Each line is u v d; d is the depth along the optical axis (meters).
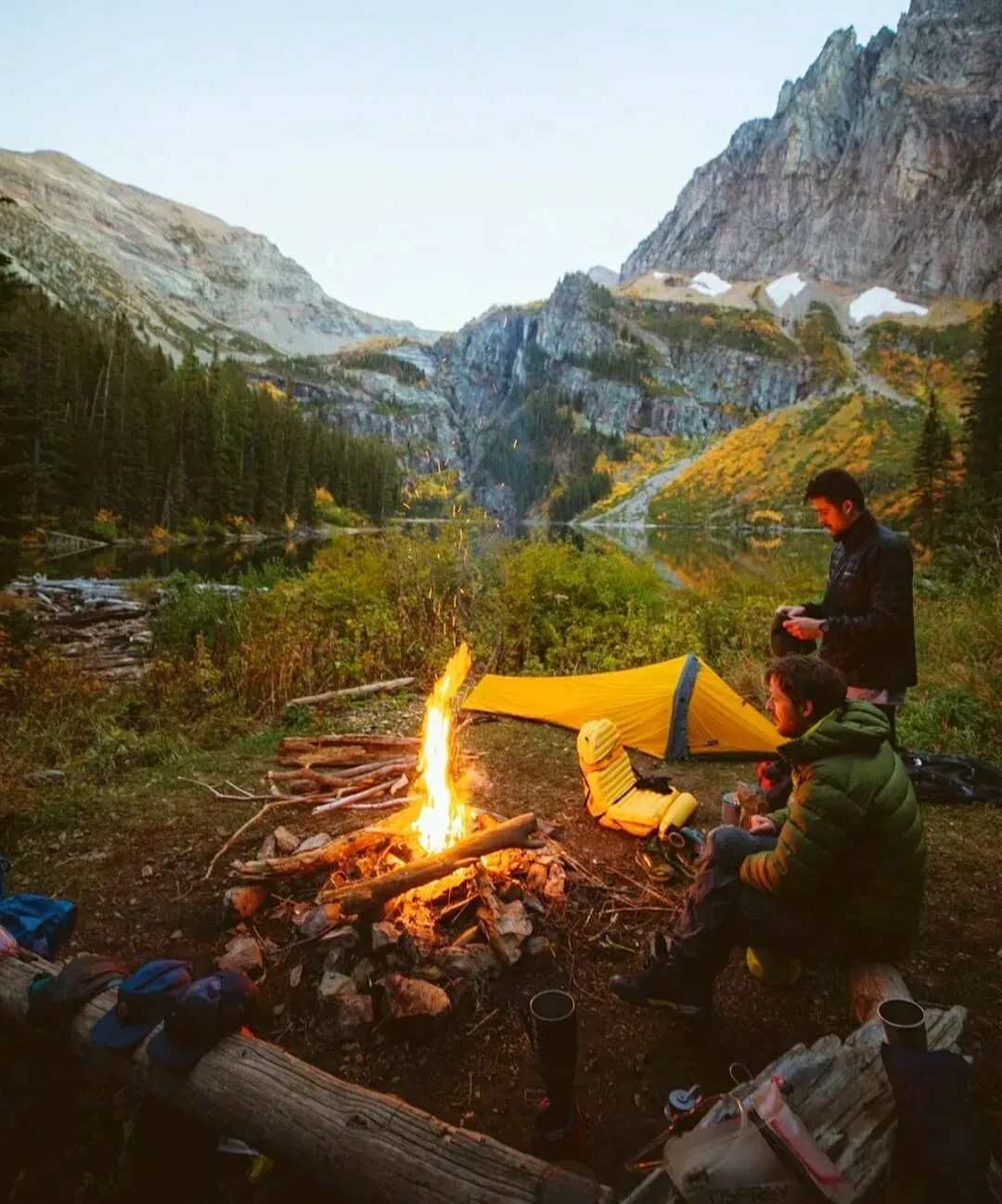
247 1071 2.03
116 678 8.14
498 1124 2.31
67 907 2.82
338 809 4.40
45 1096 2.36
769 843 2.58
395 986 2.66
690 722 5.30
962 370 187.75
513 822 3.43
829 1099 1.80
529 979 2.94
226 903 3.27
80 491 46.56
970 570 9.77
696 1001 2.57
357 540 10.93
